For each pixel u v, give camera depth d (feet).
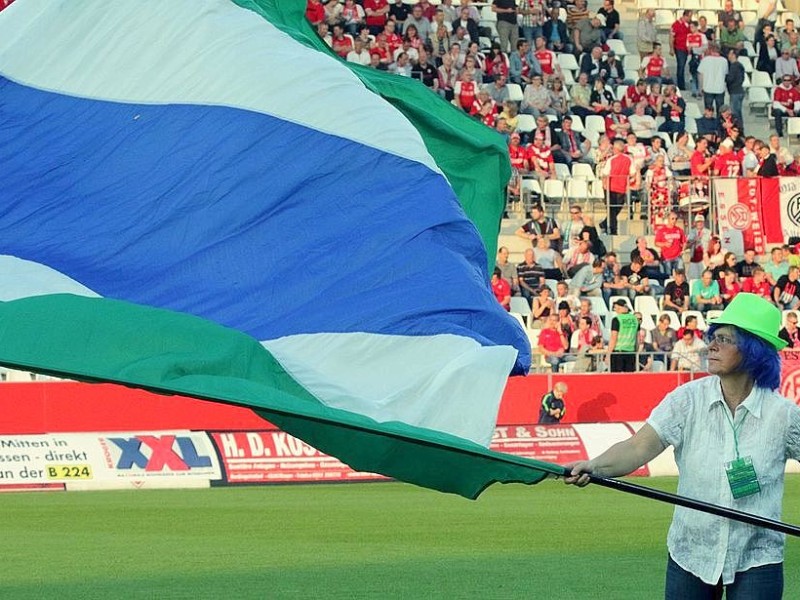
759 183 136.98
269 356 30.91
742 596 28.91
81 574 58.70
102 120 34.96
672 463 112.27
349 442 32.14
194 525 76.79
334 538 71.05
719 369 29.09
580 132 146.51
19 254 32.81
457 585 55.47
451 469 31.96
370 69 40.78
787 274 135.13
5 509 86.07
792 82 157.28
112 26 35.70
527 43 149.89
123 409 110.52
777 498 29.22
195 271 33.22
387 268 33.91
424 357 32.81
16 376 117.19
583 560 62.75
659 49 153.07
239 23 36.11
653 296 132.98
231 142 34.71
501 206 42.04
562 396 115.55
